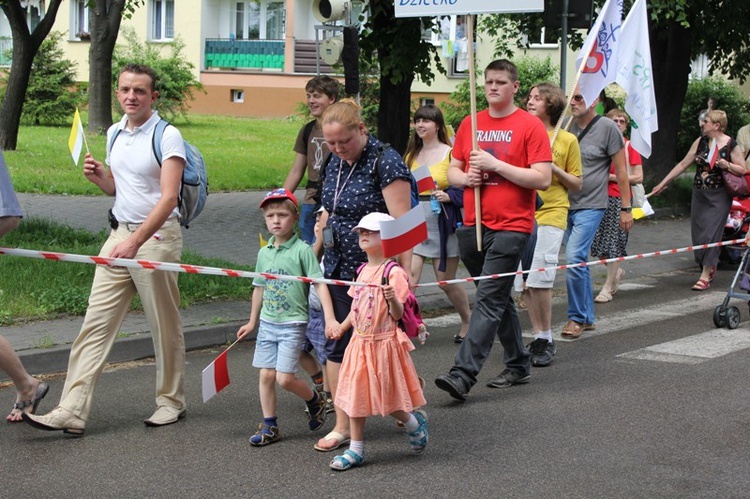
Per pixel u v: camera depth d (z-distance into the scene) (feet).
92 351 20.66
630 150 37.73
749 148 46.50
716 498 17.13
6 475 18.15
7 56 129.49
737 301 37.83
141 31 130.52
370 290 18.70
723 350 28.81
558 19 39.06
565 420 21.81
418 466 18.84
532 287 26.78
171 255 20.94
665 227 58.23
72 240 40.88
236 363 27.30
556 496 17.21
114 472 18.39
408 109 51.26
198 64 129.08
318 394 21.13
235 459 19.22
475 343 23.26
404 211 19.60
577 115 30.78
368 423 21.85
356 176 19.83
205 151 81.51
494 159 22.76
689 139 92.58
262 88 125.18
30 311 29.89
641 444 20.08
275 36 130.82
